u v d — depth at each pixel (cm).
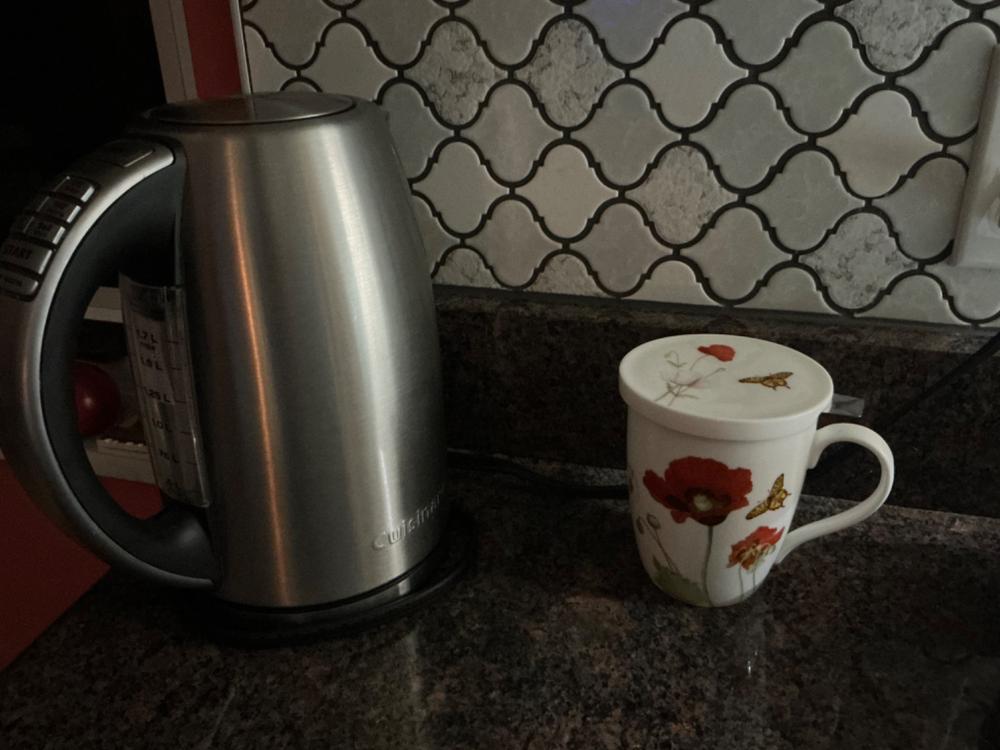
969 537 53
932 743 39
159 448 43
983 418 51
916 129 48
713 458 41
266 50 55
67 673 44
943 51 46
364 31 53
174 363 40
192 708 42
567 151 53
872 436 44
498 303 57
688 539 44
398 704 42
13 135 66
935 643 45
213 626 45
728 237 53
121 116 63
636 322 54
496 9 50
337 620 45
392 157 42
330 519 43
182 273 38
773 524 43
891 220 50
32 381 34
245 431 40
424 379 45
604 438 59
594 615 47
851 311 53
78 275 34
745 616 47
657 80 50
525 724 40
